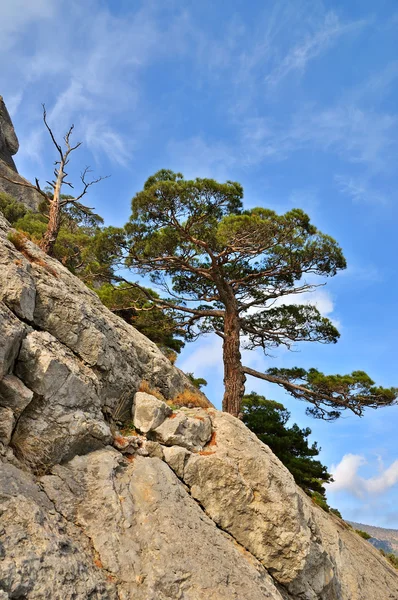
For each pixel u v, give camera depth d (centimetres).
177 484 973
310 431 2664
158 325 2445
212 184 2164
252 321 2527
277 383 2305
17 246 1184
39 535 660
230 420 1218
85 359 1034
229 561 872
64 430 870
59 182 2008
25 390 826
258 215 2147
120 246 2273
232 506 1018
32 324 978
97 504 809
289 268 2314
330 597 1071
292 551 995
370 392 2247
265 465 1092
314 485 2414
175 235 2184
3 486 700
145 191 2128
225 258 2194
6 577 580
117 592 694
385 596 1661
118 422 1092
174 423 1105
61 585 624
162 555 786
